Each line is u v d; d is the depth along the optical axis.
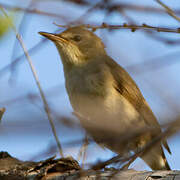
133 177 5.55
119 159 4.41
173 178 5.38
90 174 5.80
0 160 6.87
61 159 6.64
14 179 6.39
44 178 6.31
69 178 6.07
